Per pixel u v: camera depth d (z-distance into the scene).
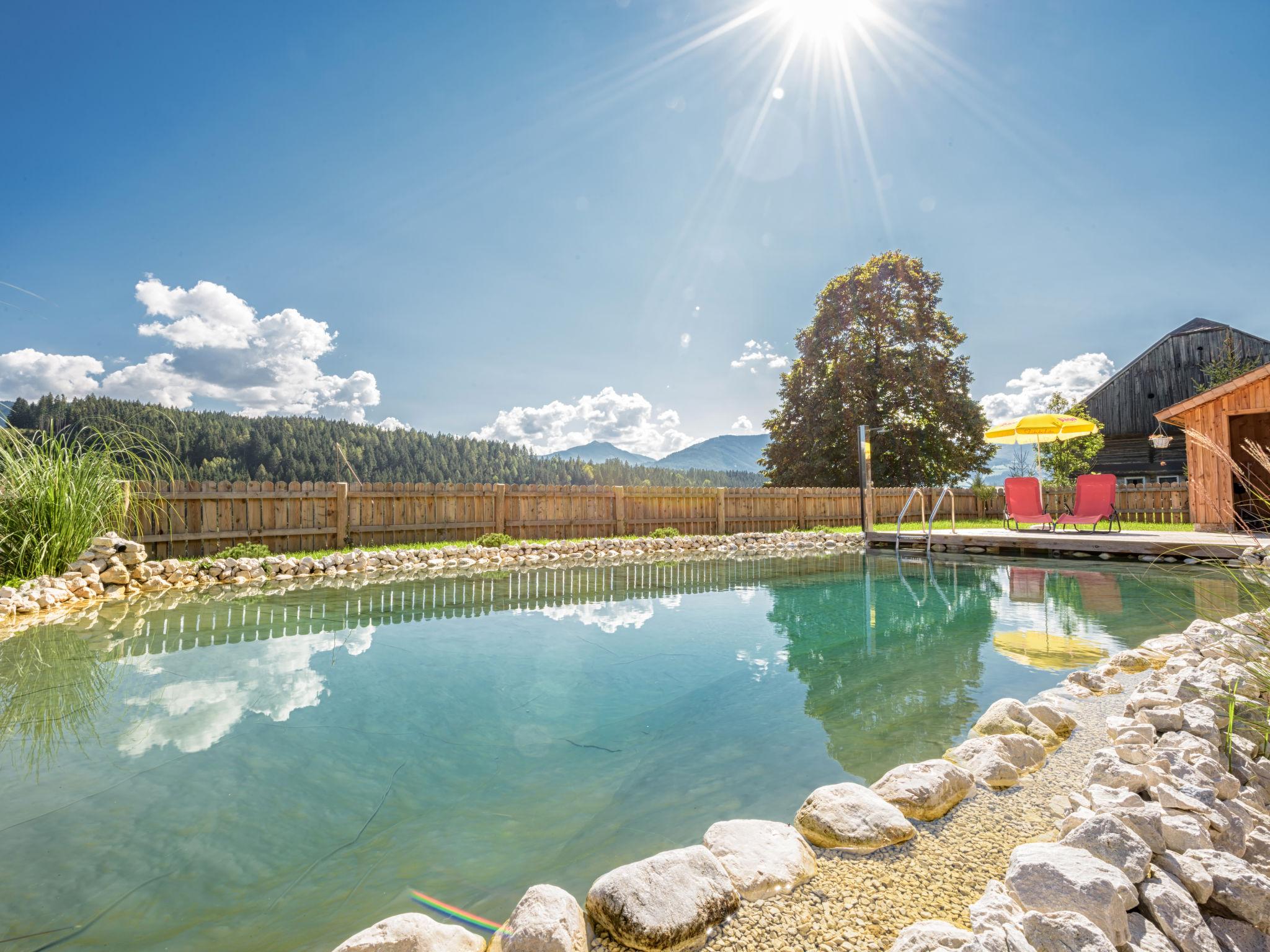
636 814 1.73
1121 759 1.92
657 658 3.42
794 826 1.65
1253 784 1.85
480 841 1.57
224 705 2.59
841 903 1.28
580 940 1.16
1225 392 9.47
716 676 3.10
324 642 3.74
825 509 15.33
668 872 1.28
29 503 5.40
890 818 1.57
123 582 5.68
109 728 2.31
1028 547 8.73
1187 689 2.42
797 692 2.84
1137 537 8.28
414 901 1.32
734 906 1.26
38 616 4.51
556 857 1.50
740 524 13.98
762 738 2.30
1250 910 1.21
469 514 10.60
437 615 4.62
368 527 9.46
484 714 2.53
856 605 5.12
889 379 21.70
